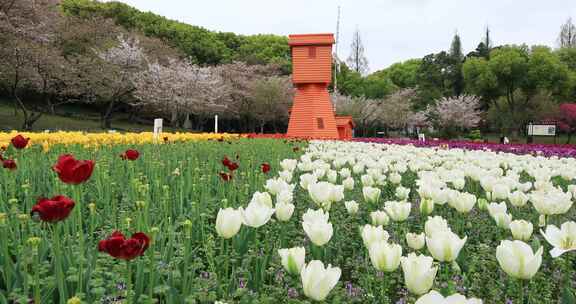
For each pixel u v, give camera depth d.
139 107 48.34
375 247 2.52
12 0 23.48
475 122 62.41
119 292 2.79
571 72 60.94
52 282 2.61
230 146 14.00
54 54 27.88
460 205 4.13
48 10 28.53
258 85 53.91
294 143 18.50
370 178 5.91
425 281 2.11
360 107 60.81
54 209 2.24
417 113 68.38
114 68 35.25
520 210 5.80
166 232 3.95
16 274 2.85
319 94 33.56
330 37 33.09
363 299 3.20
